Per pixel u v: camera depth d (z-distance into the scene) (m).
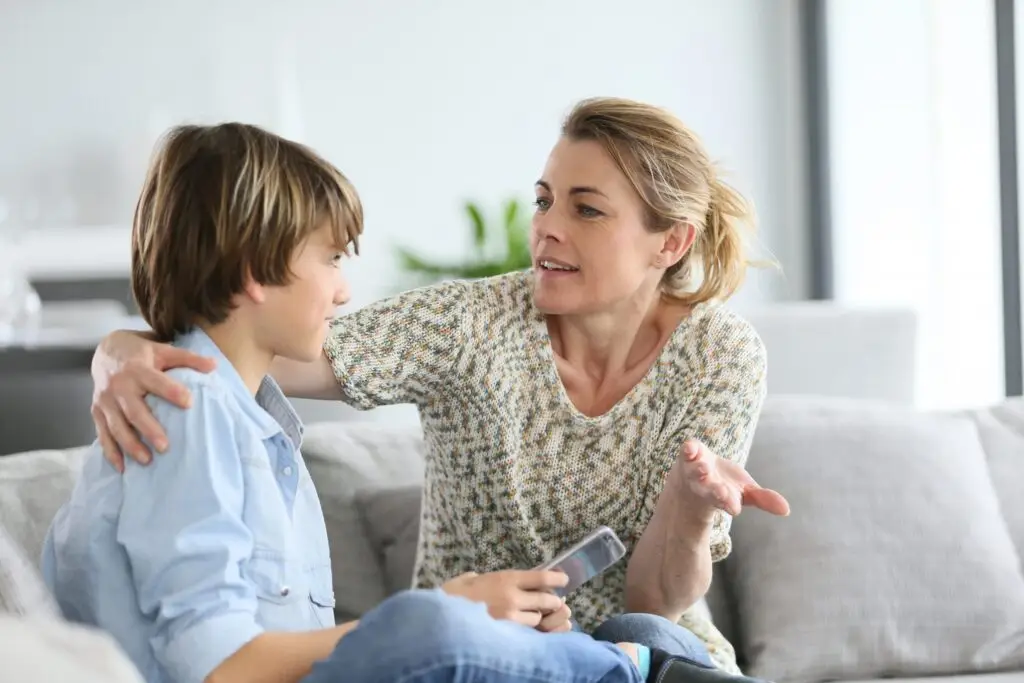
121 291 6.60
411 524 2.39
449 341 2.06
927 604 2.43
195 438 1.48
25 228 6.75
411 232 7.12
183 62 6.97
